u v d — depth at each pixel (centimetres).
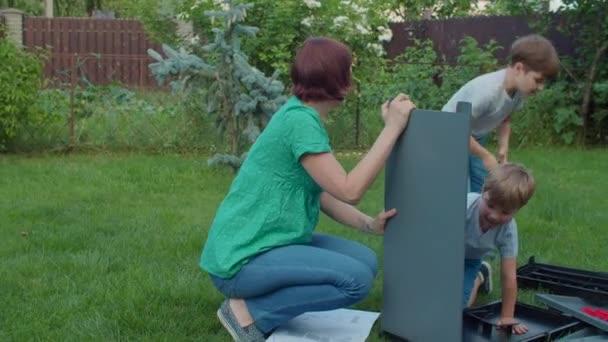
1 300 369
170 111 875
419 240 304
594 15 988
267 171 306
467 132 280
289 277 301
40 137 859
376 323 344
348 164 799
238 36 725
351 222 329
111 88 935
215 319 350
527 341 314
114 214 557
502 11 1326
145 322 343
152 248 462
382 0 1002
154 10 927
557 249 475
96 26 1755
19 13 1714
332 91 304
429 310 303
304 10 883
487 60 1027
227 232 310
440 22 1298
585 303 364
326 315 346
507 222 324
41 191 634
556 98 995
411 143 301
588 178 747
